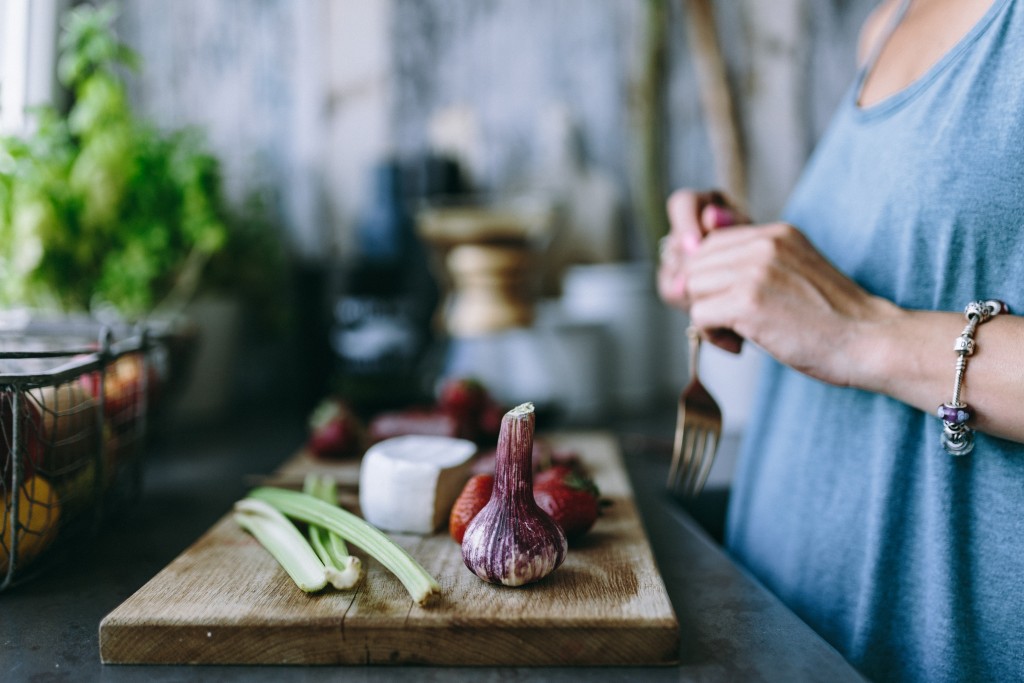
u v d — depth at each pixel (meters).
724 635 0.51
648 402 1.43
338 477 0.84
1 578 0.58
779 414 0.73
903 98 0.61
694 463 0.76
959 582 0.54
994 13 0.54
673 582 0.61
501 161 1.45
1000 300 0.53
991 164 0.53
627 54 1.44
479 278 1.25
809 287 0.57
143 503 0.84
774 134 1.46
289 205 1.45
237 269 1.35
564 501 0.60
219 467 1.00
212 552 0.59
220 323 1.24
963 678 0.53
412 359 1.27
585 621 0.46
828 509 0.64
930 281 0.58
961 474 0.54
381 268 1.29
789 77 1.45
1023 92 0.51
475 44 1.43
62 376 0.56
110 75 1.30
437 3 1.42
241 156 1.43
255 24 1.41
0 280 0.98
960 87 0.56
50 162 1.01
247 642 0.47
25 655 0.48
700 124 1.46
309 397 1.41
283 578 0.54
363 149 1.44
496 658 0.47
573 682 0.45
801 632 0.52
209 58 1.41
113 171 1.05
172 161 1.21
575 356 1.26
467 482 0.68
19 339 0.71
